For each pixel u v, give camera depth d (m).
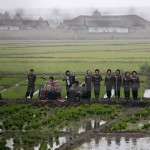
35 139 27.56
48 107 37.78
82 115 34.16
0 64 69.50
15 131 29.58
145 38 119.38
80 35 122.62
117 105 37.34
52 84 39.72
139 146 25.55
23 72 60.31
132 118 32.59
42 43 111.50
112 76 39.19
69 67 64.75
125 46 98.12
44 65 67.31
